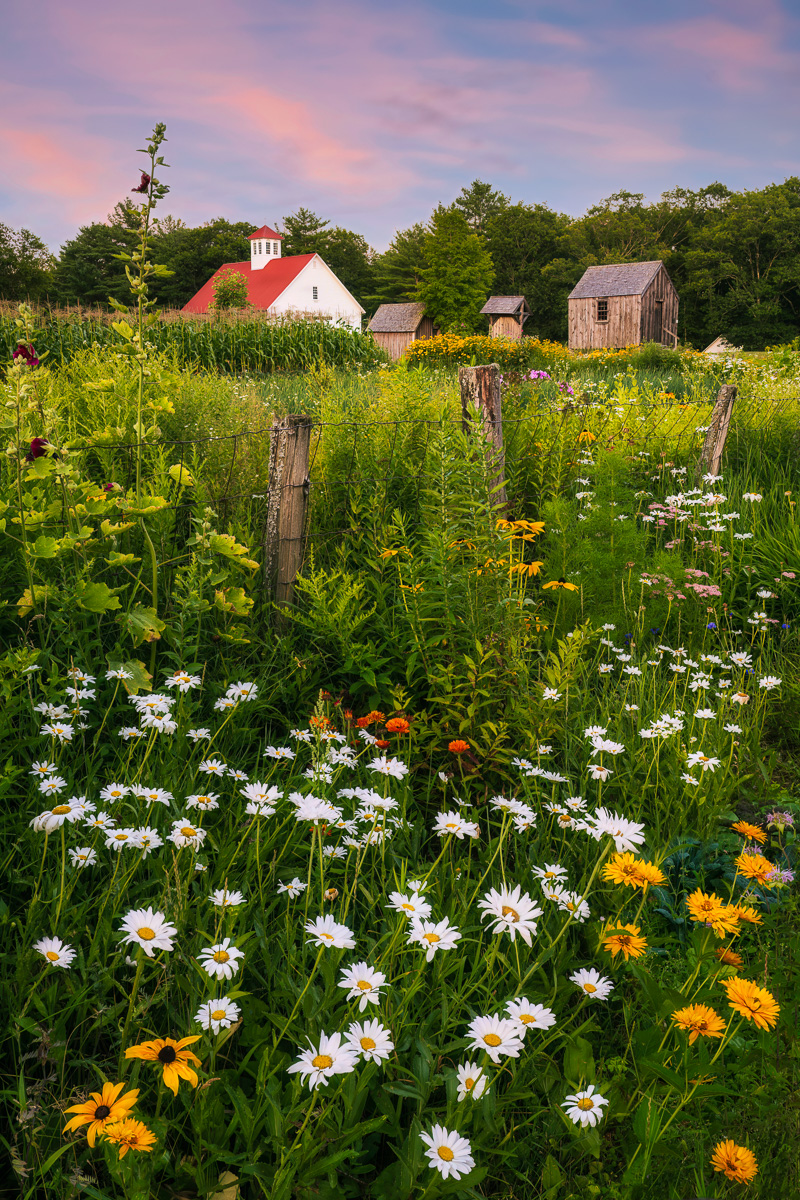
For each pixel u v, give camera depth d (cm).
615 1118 169
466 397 484
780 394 923
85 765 253
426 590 327
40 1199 144
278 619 372
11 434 330
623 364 1852
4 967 177
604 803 291
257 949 194
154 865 203
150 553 354
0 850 214
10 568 330
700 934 178
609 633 418
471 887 232
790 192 6750
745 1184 141
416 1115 150
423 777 302
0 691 241
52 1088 157
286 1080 163
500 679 309
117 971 181
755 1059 174
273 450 374
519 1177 159
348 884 227
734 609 491
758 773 331
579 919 196
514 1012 148
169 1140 156
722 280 6581
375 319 5822
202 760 262
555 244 7712
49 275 5409
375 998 146
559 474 587
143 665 299
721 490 595
